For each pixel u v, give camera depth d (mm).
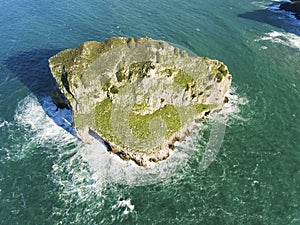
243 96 75188
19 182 56781
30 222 50906
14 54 88438
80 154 61938
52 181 57062
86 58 70250
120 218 51688
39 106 72562
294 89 77312
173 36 95250
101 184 56531
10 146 63406
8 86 77688
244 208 52656
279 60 87125
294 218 51156
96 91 64812
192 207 52938
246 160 60562
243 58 87500
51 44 92688
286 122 68625
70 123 68625
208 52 89000
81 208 53000
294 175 57844
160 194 54844
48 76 80938
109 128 61531
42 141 64625
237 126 67750
